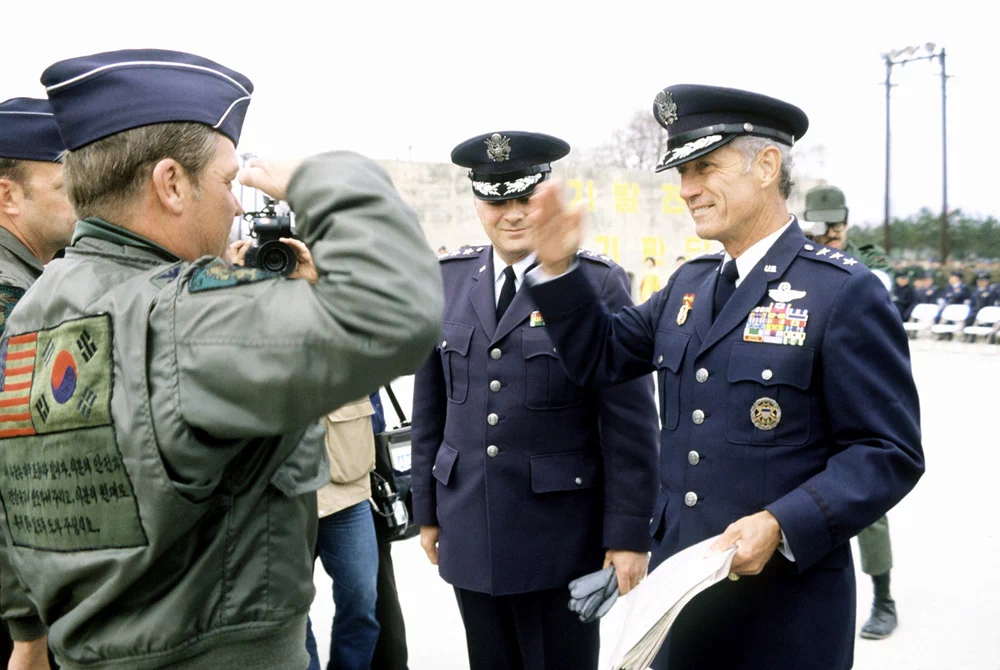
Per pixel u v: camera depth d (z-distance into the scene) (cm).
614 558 262
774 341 202
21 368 139
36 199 235
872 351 194
